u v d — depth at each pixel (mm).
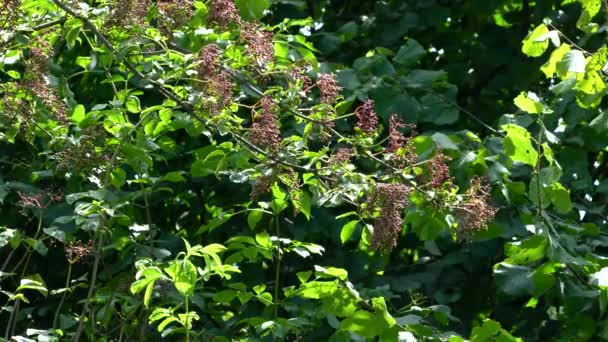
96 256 5238
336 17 7398
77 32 5035
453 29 7535
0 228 5418
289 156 4602
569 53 4316
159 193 6344
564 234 5664
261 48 4906
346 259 6191
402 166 4738
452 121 6355
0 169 6492
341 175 4551
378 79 6328
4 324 6410
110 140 5336
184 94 4980
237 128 4746
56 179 6340
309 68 5293
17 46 5223
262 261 6203
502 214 5895
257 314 6031
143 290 5434
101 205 5242
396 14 7121
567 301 5559
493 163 5707
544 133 5371
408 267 6328
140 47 5301
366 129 4719
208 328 5969
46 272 6457
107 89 6578
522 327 6234
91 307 5746
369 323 5051
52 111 5141
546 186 5289
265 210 5656
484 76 7227
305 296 5160
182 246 6125
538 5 7012
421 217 5105
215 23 5086
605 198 6488
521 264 5621
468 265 6195
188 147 6410
